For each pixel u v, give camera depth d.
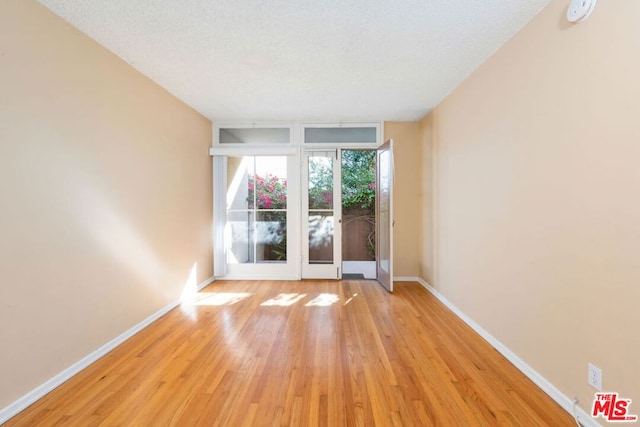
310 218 4.58
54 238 1.94
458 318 3.08
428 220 4.07
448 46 2.36
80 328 2.12
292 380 2.00
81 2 1.84
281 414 1.68
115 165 2.48
